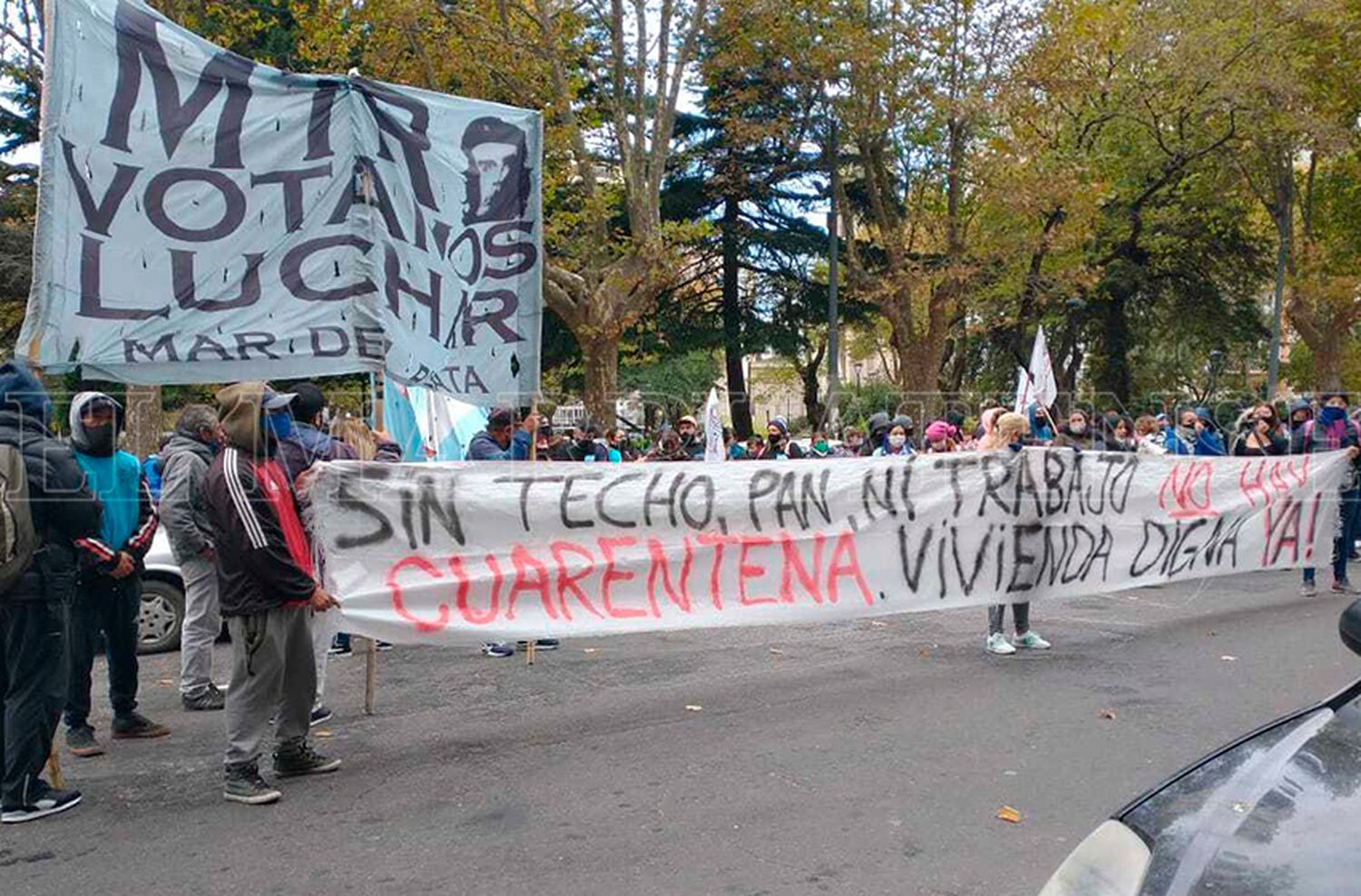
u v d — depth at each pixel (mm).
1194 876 1995
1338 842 2020
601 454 12125
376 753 5508
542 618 6012
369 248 5527
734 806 4719
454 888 3969
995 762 5266
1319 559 9859
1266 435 11664
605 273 17906
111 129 4926
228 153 5211
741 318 31484
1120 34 24297
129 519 5703
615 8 17703
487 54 16609
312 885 4004
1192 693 6477
